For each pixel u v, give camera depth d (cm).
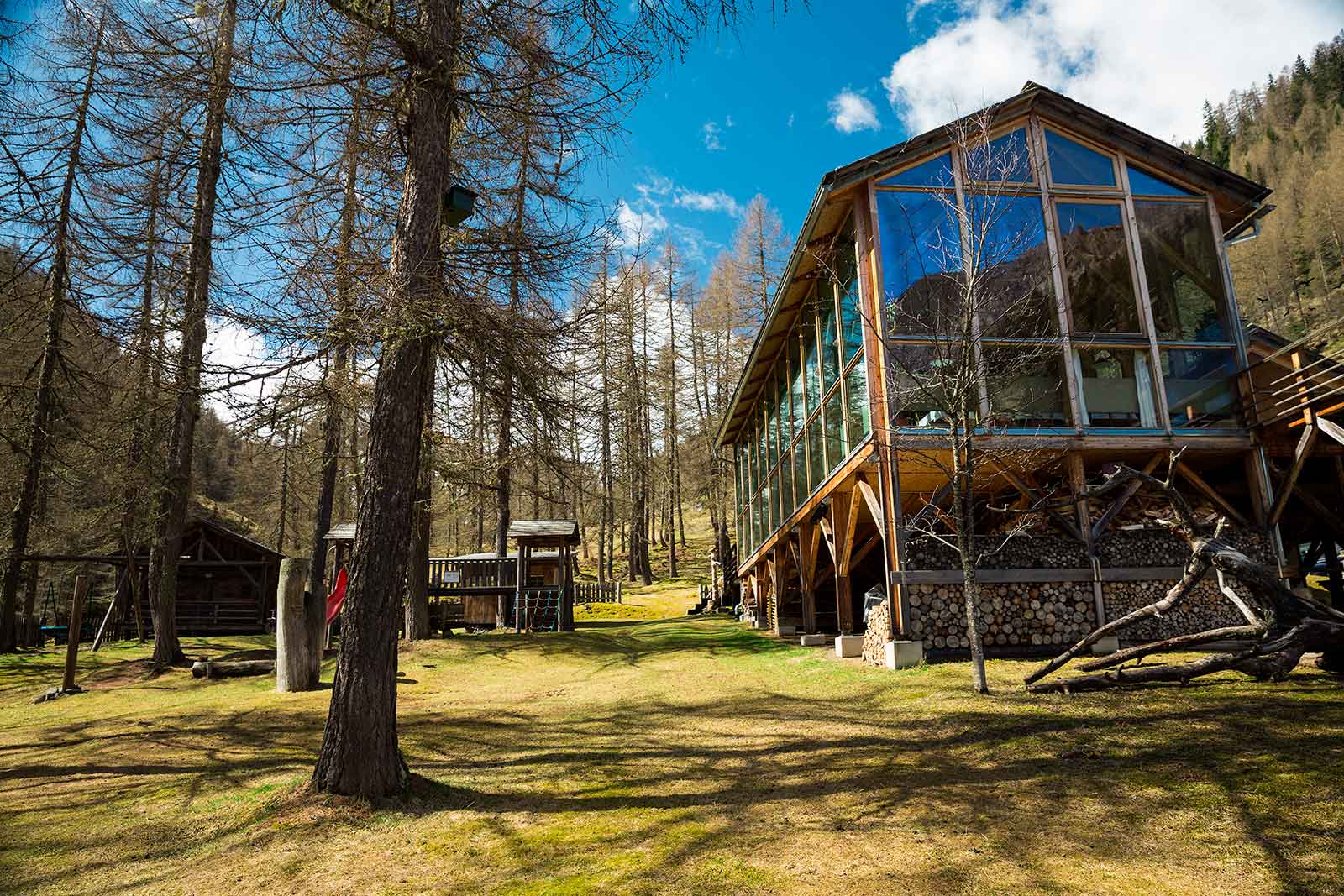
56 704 1068
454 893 401
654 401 3547
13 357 1123
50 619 2688
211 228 930
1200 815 437
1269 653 714
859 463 1114
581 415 680
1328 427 989
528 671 1306
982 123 981
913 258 1097
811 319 1455
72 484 1502
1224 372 1159
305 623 1099
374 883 416
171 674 1284
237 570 2500
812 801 521
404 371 589
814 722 767
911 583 1041
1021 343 1076
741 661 1317
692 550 4862
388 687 566
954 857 406
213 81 612
